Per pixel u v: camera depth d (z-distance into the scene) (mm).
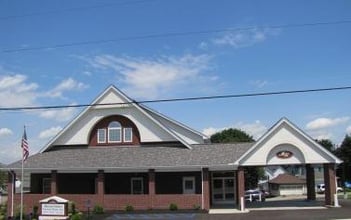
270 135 40906
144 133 46250
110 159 44062
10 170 44250
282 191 105625
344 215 34844
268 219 33844
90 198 42688
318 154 40562
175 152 44094
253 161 40750
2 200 63469
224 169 41750
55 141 47625
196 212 40062
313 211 38062
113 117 47125
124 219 36562
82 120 47438
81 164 43625
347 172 110125
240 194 40469
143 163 42688
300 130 40625
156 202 41625
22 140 36562
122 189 45781
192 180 44344
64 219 32969
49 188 46969
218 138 93062
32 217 38781
